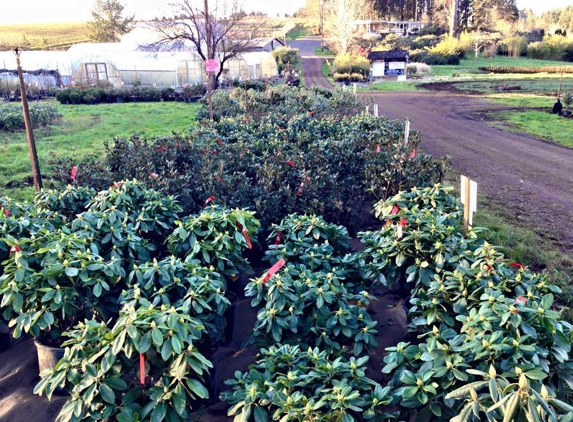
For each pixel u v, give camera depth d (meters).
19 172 10.70
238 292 5.41
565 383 2.92
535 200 8.93
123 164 7.93
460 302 3.59
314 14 105.75
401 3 83.50
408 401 2.89
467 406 2.53
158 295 3.79
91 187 7.20
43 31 85.62
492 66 47.75
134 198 5.68
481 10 70.69
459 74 43.22
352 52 52.84
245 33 35.59
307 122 10.52
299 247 4.93
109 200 5.49
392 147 7.72
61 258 3.98
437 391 2.94
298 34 95.94
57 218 5.42
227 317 4.59
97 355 2.94
